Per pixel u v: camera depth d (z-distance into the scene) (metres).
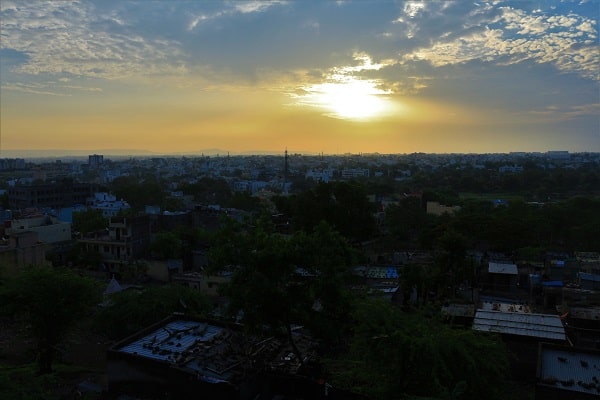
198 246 54.41
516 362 24.62
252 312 20.11
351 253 21.91
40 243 46.78
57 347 27.30
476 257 50.03
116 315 31.03
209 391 18.88
